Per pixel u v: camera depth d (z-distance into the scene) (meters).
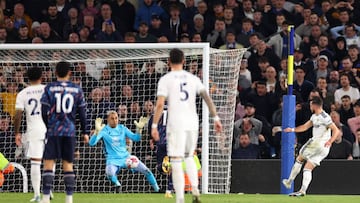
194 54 45.41
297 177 45.09
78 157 45.59
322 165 44.72
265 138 47.72
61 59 47.09
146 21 57.03
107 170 41.59
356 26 55.41
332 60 53.31
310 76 51.50
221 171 44.75
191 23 55.91
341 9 55.78
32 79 33.69
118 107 46.47
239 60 45.59
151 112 46.06
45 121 29.30
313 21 54.22
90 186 45.47
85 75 47.03
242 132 47.56
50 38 54.75
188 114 28.56
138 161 42.09
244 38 53.84
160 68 46.50
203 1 56.50
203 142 43.38
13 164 44.31
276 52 53.94
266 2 56.19
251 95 49.94
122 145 42.00
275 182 44.59
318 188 44.78
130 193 44.16
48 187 29.30
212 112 28.80
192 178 29.27
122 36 56.56
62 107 28.94
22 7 56.12
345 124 48.81
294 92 50.34
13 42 54.47
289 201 37.06
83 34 54.47
